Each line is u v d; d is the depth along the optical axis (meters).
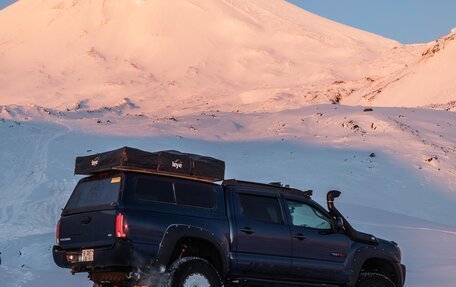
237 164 66.25
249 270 11.81
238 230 11.73
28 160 55.78
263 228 11.95
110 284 11.70
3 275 15.20
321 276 12.43
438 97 145.00
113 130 73.81
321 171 63.91
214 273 11.27
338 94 179.00
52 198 45.31
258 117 88.44
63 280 16.05
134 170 11.13
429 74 156.50
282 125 82.12
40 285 14.74
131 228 10.78
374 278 12.88
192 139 75.19
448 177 64.62
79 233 11.33
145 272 10.86
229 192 11.88
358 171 64.12
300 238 12.23
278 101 177.88
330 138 75.56
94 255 10.99
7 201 44.62
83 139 66.31
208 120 85.88
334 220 12.67
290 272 12.13
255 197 12.10
